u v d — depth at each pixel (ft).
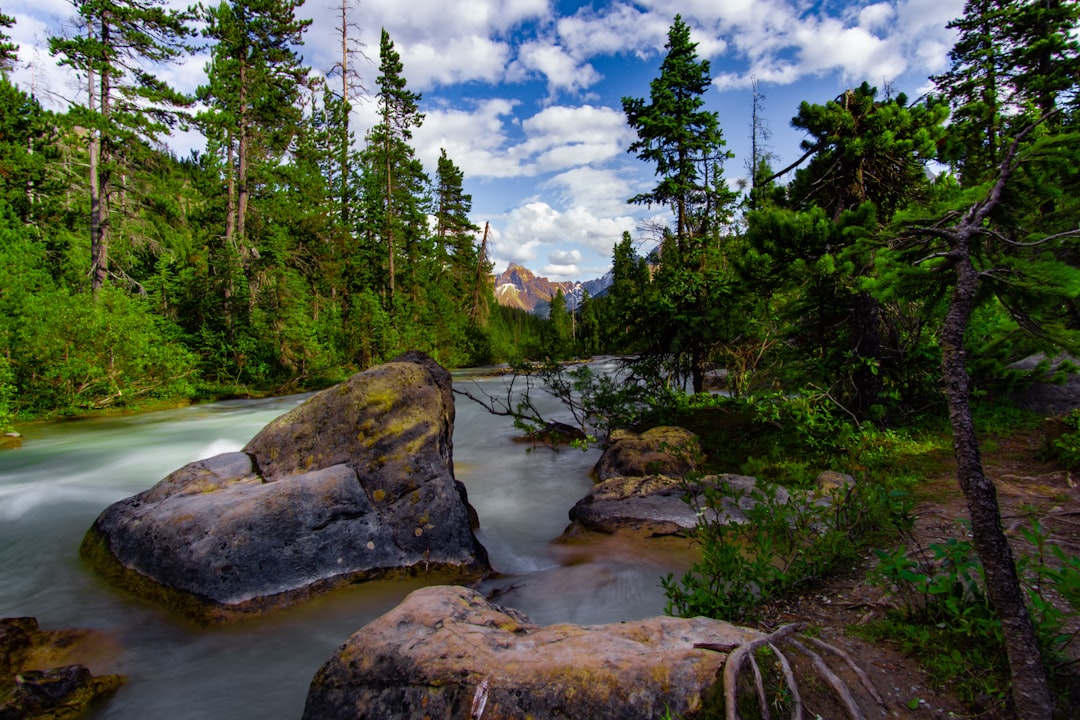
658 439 31.04
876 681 9.93
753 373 48.98
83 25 72.49
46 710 12.04
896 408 32.17
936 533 16.70
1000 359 31.78
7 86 80.02
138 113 75.77
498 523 25.50
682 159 56.59
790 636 11.07
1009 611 8.27
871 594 13.56
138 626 15.97
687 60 55.98
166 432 47.57
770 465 27.84
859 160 30.04
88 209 93.71
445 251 170.09
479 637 11.12
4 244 60.70
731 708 8.46
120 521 19.88
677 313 41.93
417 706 9.79
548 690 9.39
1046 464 23.08
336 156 126.93
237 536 17.52
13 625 15.14
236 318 83.35
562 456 38.37
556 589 18.02
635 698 9.07
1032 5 59.52
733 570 13.48
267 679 13.88
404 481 20.93
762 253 28.48
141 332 61.72
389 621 12.01
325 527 18.72
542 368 43.70
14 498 28.12
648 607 16.52
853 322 30.99
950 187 28.19
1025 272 10.27
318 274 112.78
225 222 99.81
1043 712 7.88
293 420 23.40
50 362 54.60
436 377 25.88
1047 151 9.66
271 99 91.91
